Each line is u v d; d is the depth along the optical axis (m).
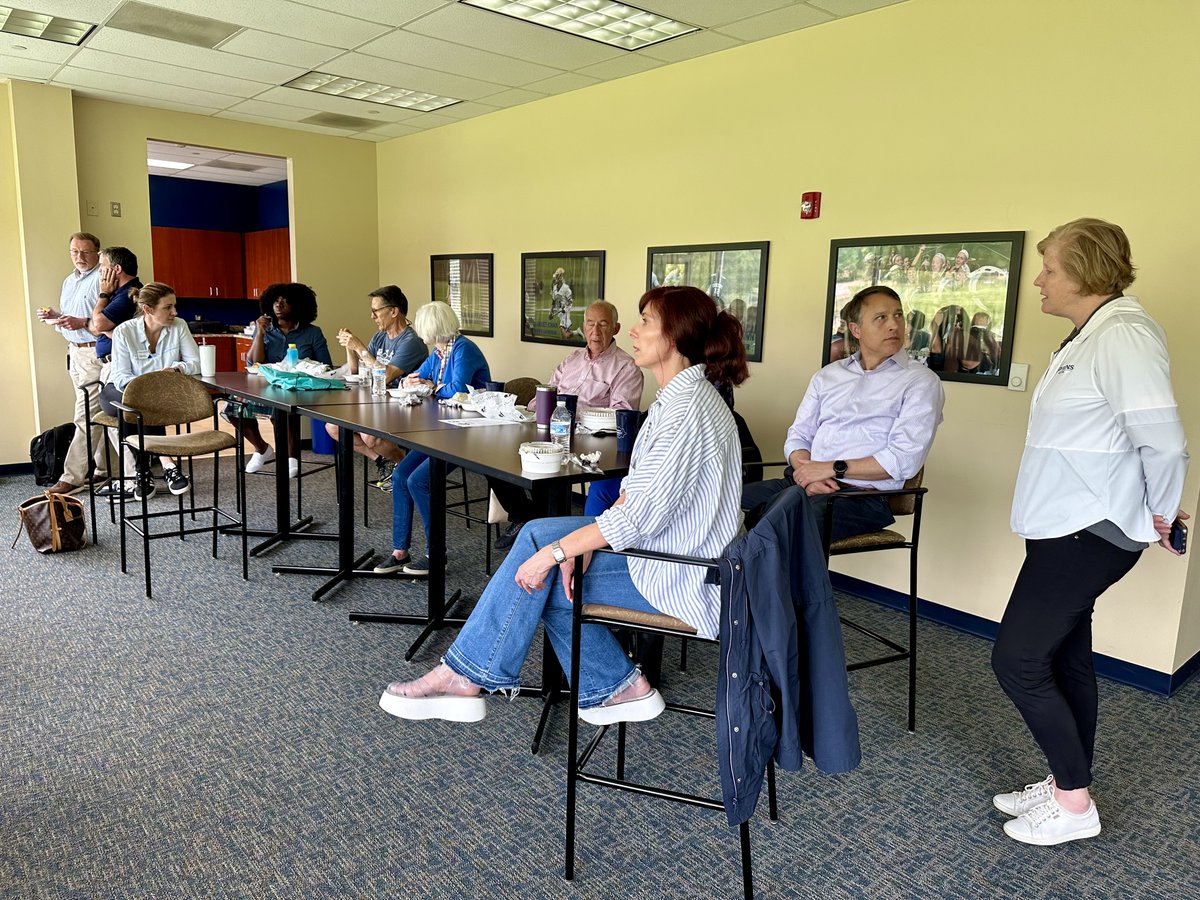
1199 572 2.77
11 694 2.47
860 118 3.42
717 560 1.53
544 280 5.21
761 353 3.94
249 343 8.60
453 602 3.22
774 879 1.78
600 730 2.18
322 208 6.44
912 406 2.47
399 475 3.58
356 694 2.54
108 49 4.28
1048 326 2.92
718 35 3.72
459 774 2.13
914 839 1.94
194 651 2.81
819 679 1.58
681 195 4.25
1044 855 1.89
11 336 5.31
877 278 3.42
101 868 1.74
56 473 4.94
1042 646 1.83
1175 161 2.57
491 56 4.20
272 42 4.09
